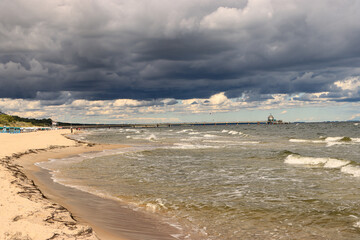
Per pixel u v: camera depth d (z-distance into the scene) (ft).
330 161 73.10
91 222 28.53
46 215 27.17
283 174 61.77
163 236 26.63
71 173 63.57
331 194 42.55
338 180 53.83
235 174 62.13
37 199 33.86
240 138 221.87
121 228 27.91
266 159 86.89
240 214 33.99
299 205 37.11
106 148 134.82
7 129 332.80
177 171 66.44
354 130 327.67
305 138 207.41
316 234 27.55
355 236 26.84
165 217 32.91
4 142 129.59
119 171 66.59
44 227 23.02
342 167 66.28
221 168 70.79
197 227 29.63
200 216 33.32
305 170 66.74
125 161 85.35
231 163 79.61
